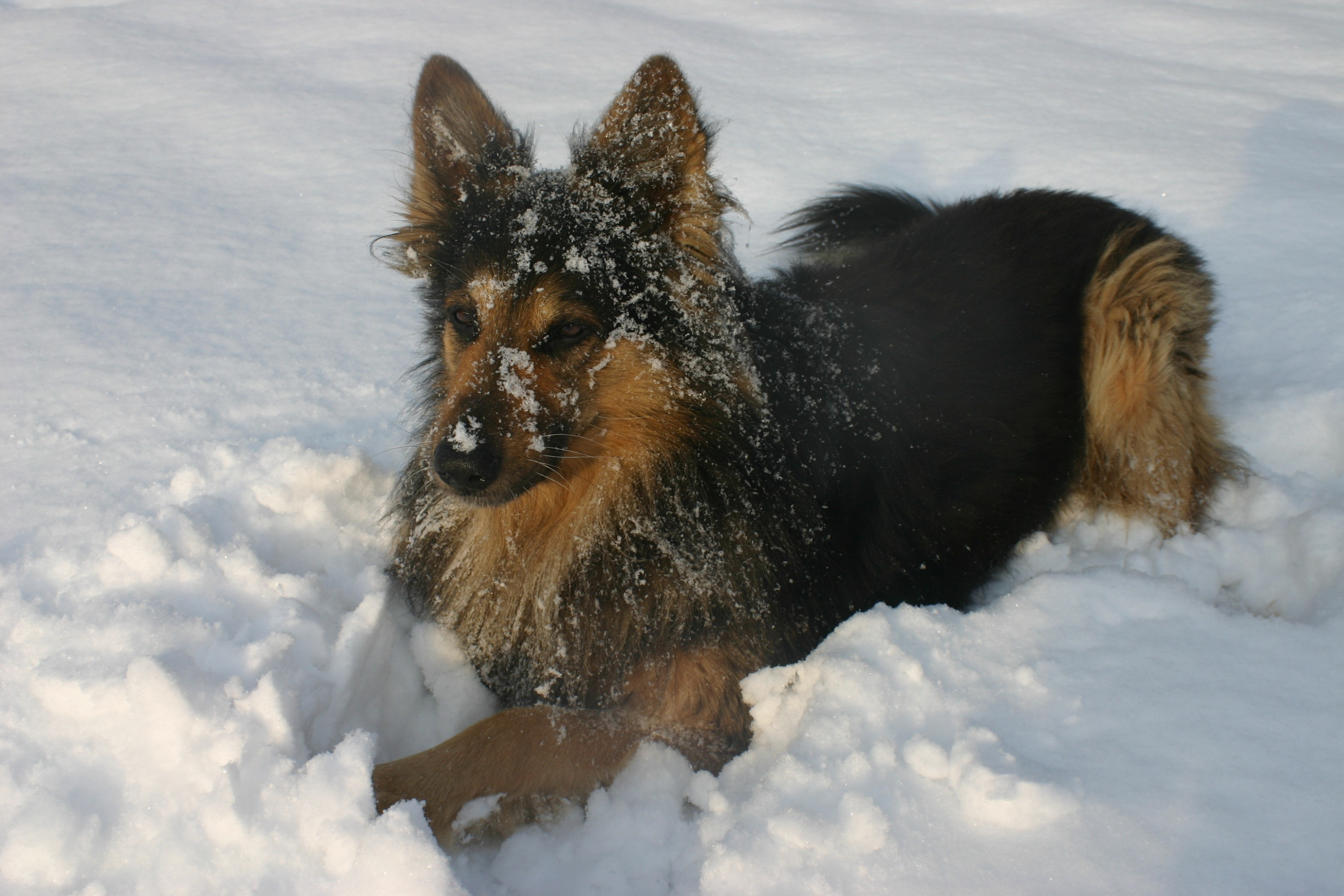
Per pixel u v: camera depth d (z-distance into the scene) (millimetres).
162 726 2242
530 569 2885
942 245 3816
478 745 2486
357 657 2676
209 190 6469
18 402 3988
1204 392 3715
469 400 2516
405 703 2918
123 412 3951
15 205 6043
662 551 2748
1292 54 9758
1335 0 12164
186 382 4215
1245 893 1828
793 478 2811
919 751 2213
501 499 2562
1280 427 3787
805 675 2631
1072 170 6727
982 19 11391
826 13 11602
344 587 3047
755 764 2549
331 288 5246
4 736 2320
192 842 2162
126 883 2115
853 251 4418
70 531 3186
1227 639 2551
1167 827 1987
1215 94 8477
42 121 7641
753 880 2039
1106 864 1929
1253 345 4496
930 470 3197
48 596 2775
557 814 2555
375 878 2039
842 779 2223
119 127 7539
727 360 2729
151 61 9148
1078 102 8258
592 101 8156
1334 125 7578
